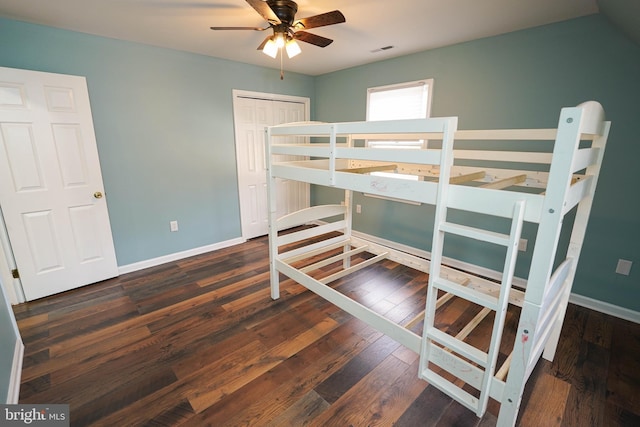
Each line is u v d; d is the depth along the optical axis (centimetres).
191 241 361
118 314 239
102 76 272
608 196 227
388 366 185
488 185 150
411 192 152
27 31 233
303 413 153
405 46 297
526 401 160
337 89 412
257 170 412
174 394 164
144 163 310
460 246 321
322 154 194
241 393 165
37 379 173
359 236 427
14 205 239
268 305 253
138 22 236
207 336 212
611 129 219
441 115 311
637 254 220
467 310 246
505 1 198
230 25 244
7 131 229
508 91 264
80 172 267
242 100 376
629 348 198
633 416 151
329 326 224
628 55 206
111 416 151
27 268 251
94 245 284
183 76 322
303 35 214
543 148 254
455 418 151
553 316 161
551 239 113
